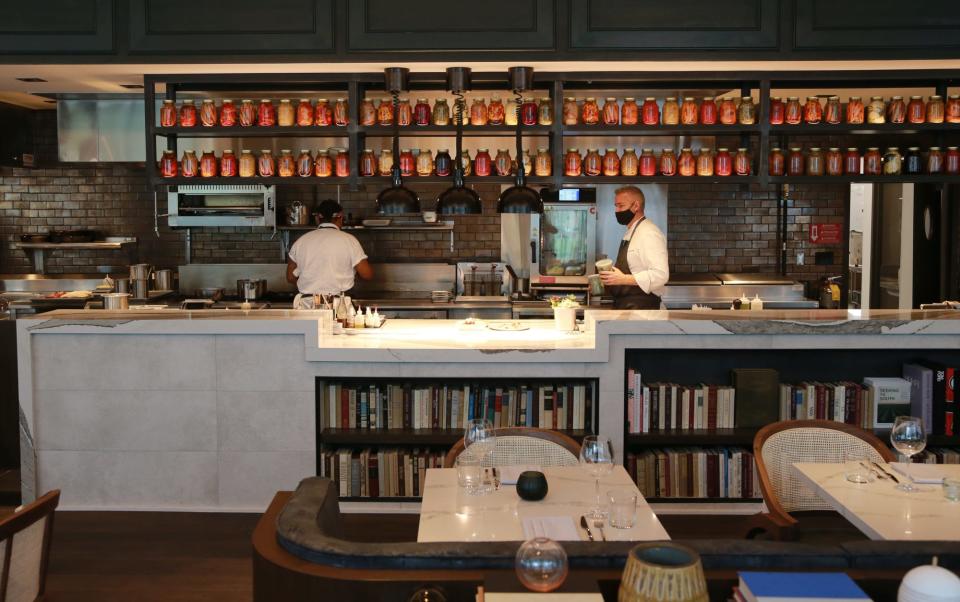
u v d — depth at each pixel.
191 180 5.81
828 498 2.98
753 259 8.79
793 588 1.76
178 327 4.88
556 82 5.69
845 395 5.00
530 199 5.41
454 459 3.35
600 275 5.91
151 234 8.87
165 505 5.01
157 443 4.98
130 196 8.85
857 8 5.39
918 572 1.69
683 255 8.81
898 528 2.66
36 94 7.96
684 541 2.08
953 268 8.24
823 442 3.58
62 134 8.09
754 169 6.04
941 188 5.98
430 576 1.95
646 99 5.73
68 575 4.08
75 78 5.96
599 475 2.74
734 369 5.09
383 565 2.00
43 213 8.86
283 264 8.69
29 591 2.61
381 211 5.49
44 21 5.46
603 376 4.85
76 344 4.95
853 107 5.71
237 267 8.67
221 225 8.12
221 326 4.85
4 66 5.55
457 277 8.62
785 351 5.22
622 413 4.88
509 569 1.99
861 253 10.09
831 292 8.41
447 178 5.78
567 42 5.41
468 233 8.66
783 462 3.56
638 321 4.79
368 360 4.82
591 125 5.71
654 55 5.41
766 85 5.65
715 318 4.91
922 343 4.86
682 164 5.82
